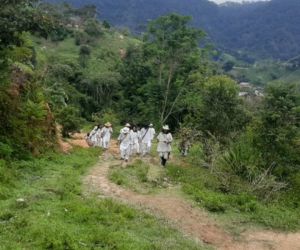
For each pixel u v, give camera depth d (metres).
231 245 10.65
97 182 14.66
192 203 13.24
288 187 16.75
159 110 50.78
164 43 48.56
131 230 10.02
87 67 70.12
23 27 15.17
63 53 77.44
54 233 8.55
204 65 51.38
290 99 18.25
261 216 12.86
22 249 7.82
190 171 18.06
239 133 20.98
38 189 12.22
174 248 9.37
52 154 18.03
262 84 121.25
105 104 61.03
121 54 82.88
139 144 23.22
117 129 45.34
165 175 17.03
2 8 14.98
